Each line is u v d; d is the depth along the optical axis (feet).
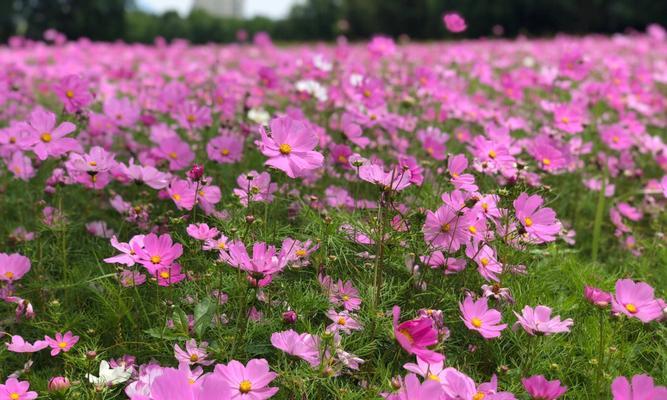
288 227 4.22
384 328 3.49
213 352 3.33
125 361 3.45
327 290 3.75
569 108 5.95
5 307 3.91
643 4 41.22
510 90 7.80
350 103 6.53
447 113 6.78
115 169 4.70
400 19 46.32
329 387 3.29
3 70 7.85
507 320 3.73
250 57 15.94
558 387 2.83
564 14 43.34
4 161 5.14
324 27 48.83
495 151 4.51
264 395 2.87
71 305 3.94
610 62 9.59
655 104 8.37
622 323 3.59
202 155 5.76
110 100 5.81
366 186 5.26
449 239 3.73
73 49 14.05
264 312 3.69
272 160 3.40
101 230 4.64
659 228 5.25
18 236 4.54
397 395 2.84
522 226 3.62
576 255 4.91
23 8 47.44
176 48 14.71
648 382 2.79
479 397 2.88
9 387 3.05
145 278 3.85
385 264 4.00
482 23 44.19
